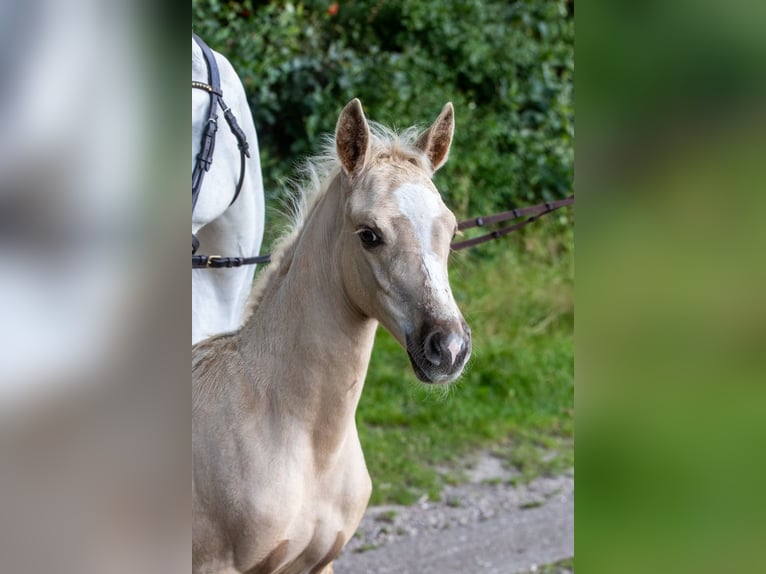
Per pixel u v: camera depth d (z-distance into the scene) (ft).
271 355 6.84
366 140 6.45
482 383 18.86
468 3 24.89
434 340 5.89
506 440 16.92
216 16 21.27
